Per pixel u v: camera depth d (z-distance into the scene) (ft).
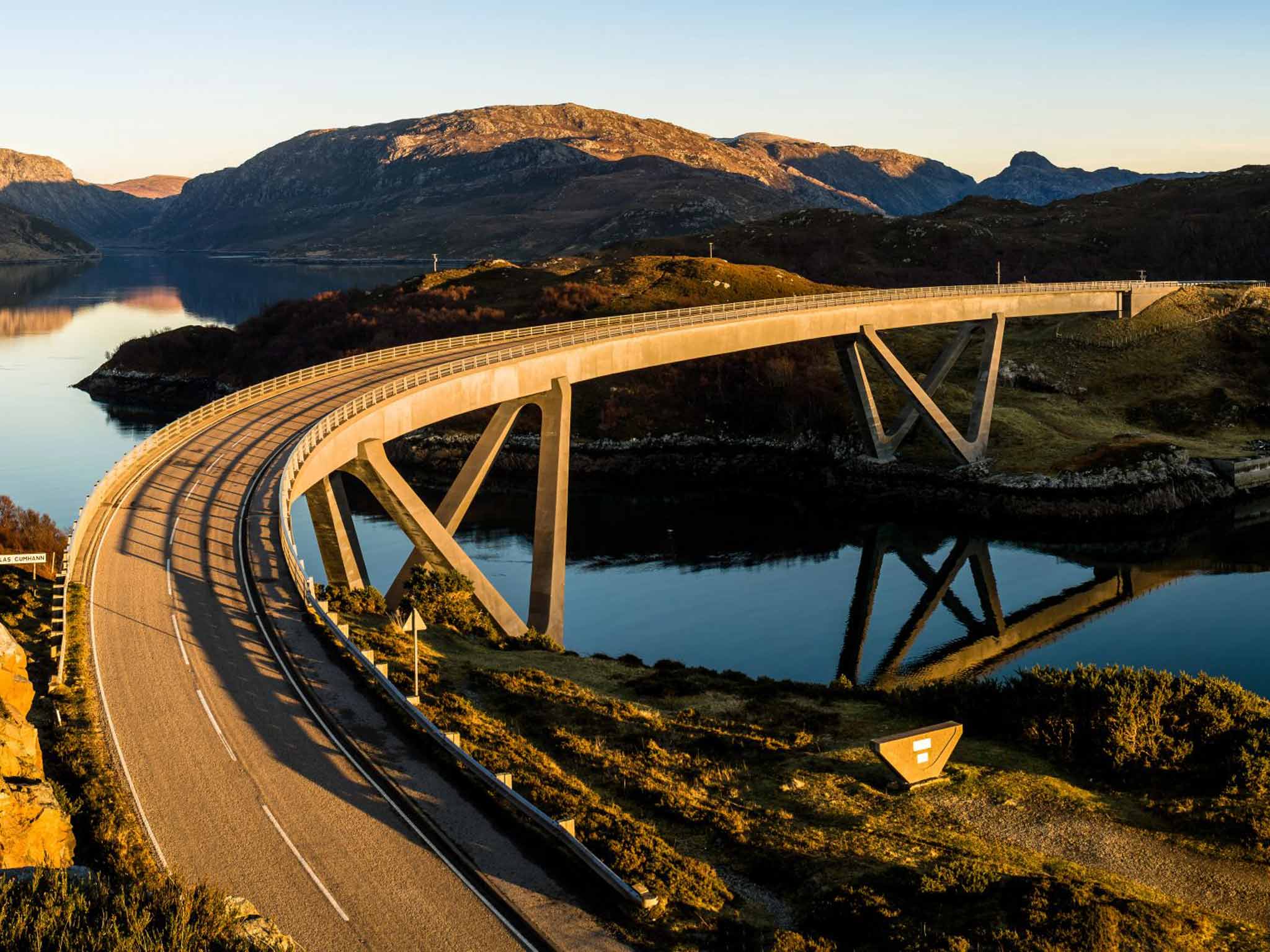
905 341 452.35
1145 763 101.96
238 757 89.04
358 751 91.86
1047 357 435.12
